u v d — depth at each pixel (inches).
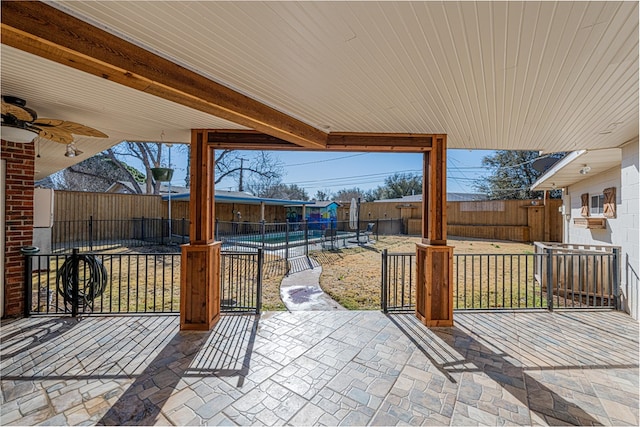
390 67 76.1
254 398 83.5
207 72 80.0
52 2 55.8
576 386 89.6
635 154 144.9
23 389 84.9
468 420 75.5
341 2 51.7
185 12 55.5
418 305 143.7
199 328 127.4
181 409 78.6
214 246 133.1
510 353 109.3
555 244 203.2
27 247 138.8
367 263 287.9
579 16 55.4
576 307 156.9
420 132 135.8
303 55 70.7
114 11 56.3
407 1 51.4
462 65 74.8
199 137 133.6
